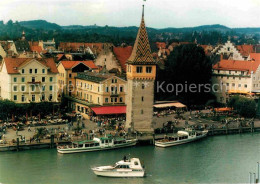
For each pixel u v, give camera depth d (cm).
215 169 13938
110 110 19512
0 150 14888
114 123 18225
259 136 18700
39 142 15475
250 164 14488
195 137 17525
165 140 16762
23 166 13638
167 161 14638
